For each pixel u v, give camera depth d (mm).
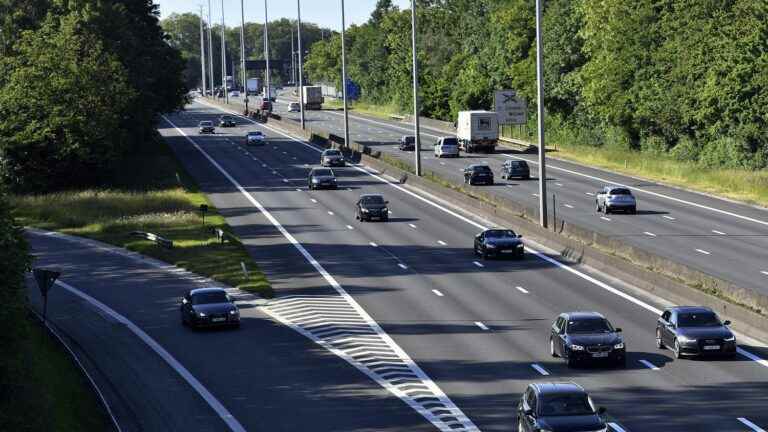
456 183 109938
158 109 158625
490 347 47844
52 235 89875
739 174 111500
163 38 165375
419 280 65250
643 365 43531
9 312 34750
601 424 31547
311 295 61906
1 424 33312
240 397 41375
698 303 54000
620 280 63312
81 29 130875
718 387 39531
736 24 123500
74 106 117375
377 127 198625
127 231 89188
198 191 113500
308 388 42125
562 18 164750
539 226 79375
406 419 37094
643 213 91250
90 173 118875
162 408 40344
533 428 31906
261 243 81312
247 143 161375
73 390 42375
